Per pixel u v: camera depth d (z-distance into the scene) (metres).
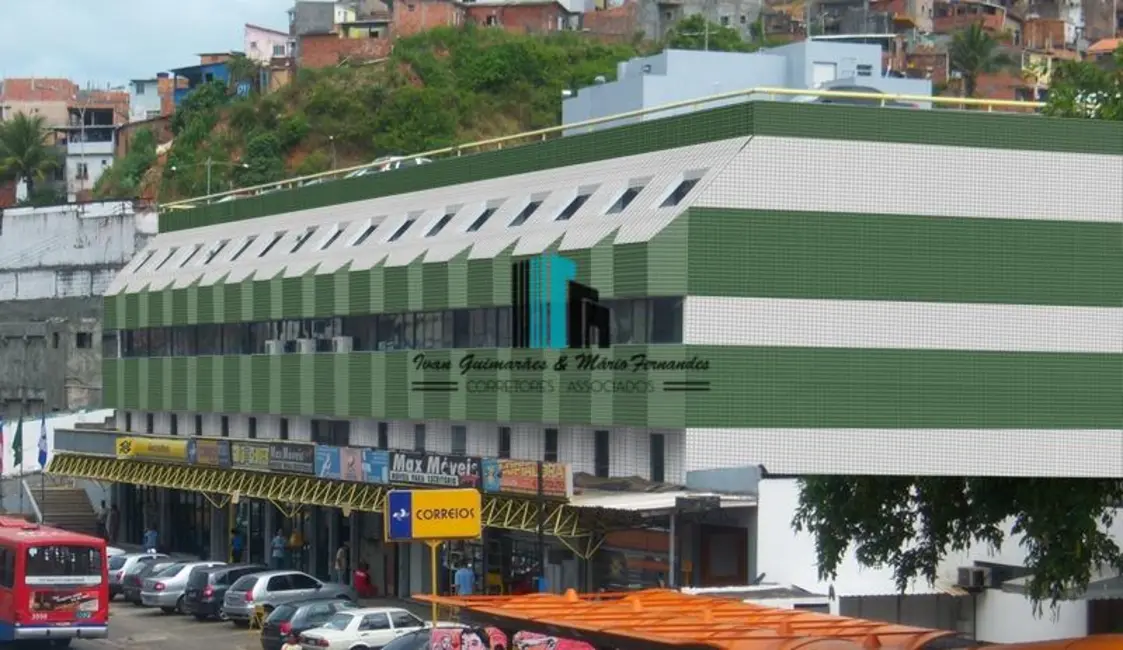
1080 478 39.84
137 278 85.38
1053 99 53.78
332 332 68.56
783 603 45.12
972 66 172.75
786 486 47.91
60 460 85.81
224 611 60.56
